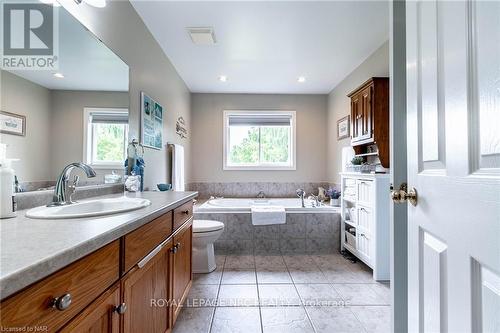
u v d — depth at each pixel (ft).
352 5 6.86
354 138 9.93
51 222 2.95
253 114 14.57
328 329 5.41
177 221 5.19
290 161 14.64
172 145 10.27
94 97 5.29
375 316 5.89
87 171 4.41
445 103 2.23
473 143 1.86
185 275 5.82
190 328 5.42
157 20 7.50
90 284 2.36
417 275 2.72
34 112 3.94
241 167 14.47
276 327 5.47
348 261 9.36
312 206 11.00
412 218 2.83
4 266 1.65
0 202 3.09
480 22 1.79
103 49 5.53
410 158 2.89
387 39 8.61
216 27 7.88
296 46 9.07
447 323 2.19
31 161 3.90
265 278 7.88
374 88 8.41
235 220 10.31
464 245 1.95
